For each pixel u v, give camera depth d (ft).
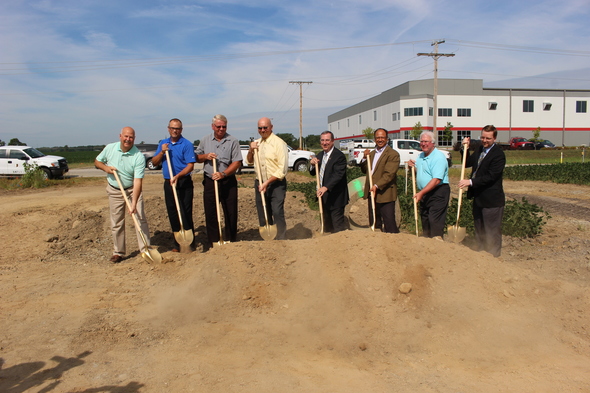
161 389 10.39
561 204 41.14
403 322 14.12
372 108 224.53
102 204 36.91
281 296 16.24
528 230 27.63
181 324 14.43
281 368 11.53
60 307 15.66
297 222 32.12
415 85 191.31
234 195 22.20
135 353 12.35
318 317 14.67
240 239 27.43
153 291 17.30
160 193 47.11
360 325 14.01
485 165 19.58
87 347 12.64
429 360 12.17
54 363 11.64
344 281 16.12
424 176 20.65
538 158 124.77
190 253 21.59
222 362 11.85
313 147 315.99
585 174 61.00
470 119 192.95
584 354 12.57
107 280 18.62
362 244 17.67
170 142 21.72
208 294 16.35
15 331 13.61
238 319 14.75
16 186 55.21
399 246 17.44
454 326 13.85
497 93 193.77
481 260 17.38
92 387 10.43
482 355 12.48
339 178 21.08
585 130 201.87
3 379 10.76
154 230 27.58
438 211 20.40
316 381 10.87
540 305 15.29
